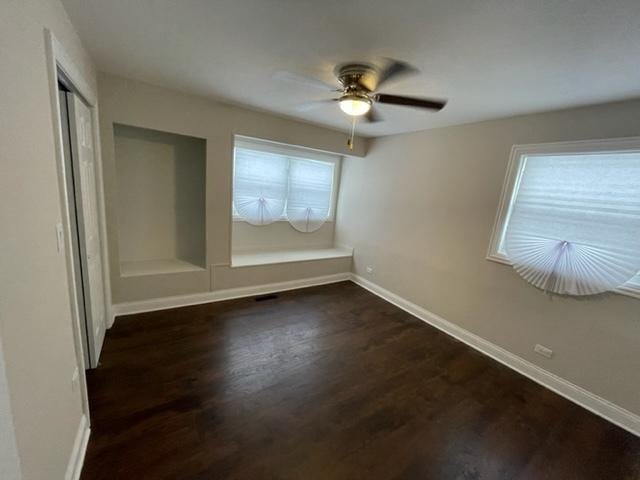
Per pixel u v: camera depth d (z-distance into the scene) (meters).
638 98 1.86
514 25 1.26
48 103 1.15
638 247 1.91
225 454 1.53
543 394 2.25
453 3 1.15
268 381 2.13
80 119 1.83
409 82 1.96
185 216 3.49
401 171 3.68
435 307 3.29
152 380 2.03
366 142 4.19
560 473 1.61
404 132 3.59
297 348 2.61
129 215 3.20
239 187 4.09
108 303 2.62
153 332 2.64
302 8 1.29
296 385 2.12
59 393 1.20
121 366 2.15
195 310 3.14
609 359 2.05
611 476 1.62
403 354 2.67
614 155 2.00
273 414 1.83
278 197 4.41
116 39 1.72
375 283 4.18
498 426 1.90
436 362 2.58
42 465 1.03
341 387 2.15
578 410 2.10
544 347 2.38
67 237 1.34
